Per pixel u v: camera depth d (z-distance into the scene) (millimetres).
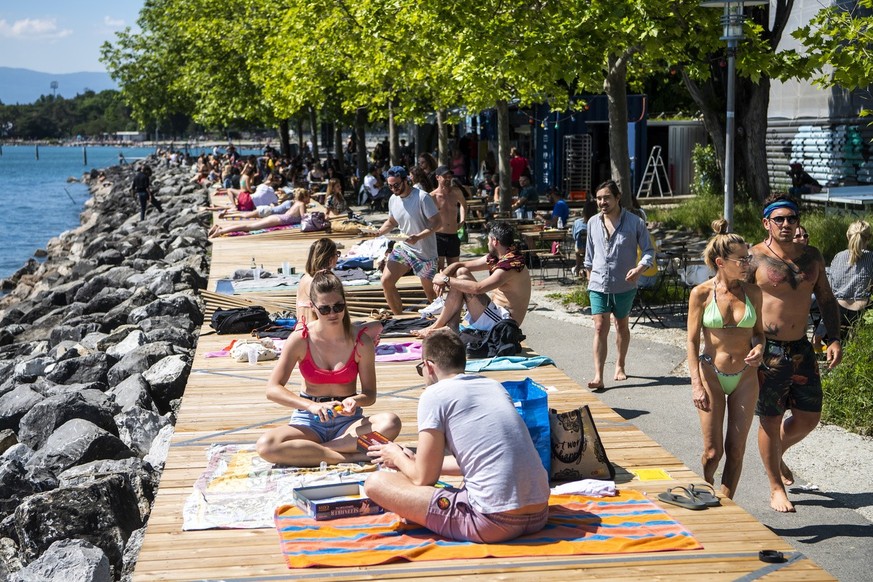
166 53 60688
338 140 46625
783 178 29219
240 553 5277
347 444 6668
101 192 70625
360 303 12750
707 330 6762
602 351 10430
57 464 9539
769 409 7129
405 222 12211
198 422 7805
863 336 10203
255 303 12891
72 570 6422
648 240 10266
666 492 6148
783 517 7125
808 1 25922
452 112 32969
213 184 50750
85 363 13688
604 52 14969
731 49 11297
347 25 24969
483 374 9320
